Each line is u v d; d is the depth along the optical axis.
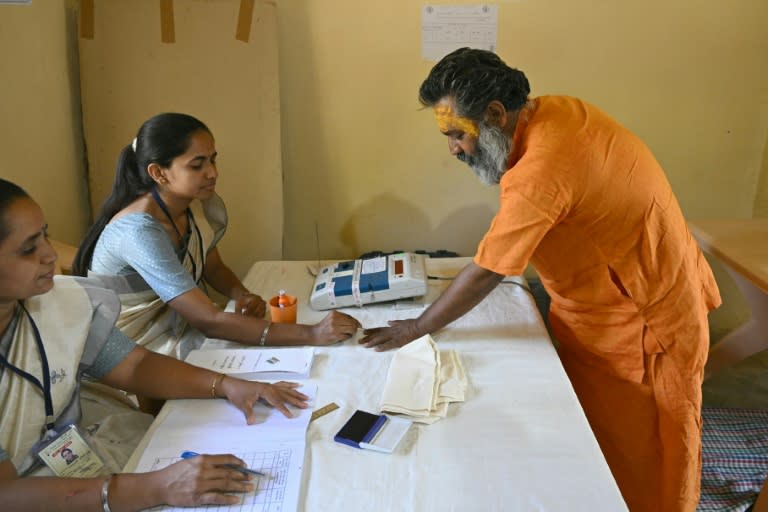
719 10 2.28
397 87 2.42
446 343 1.52
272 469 1.08
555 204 1.28
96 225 1.70
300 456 1.11
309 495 1.03
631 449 1.60
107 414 1.38
